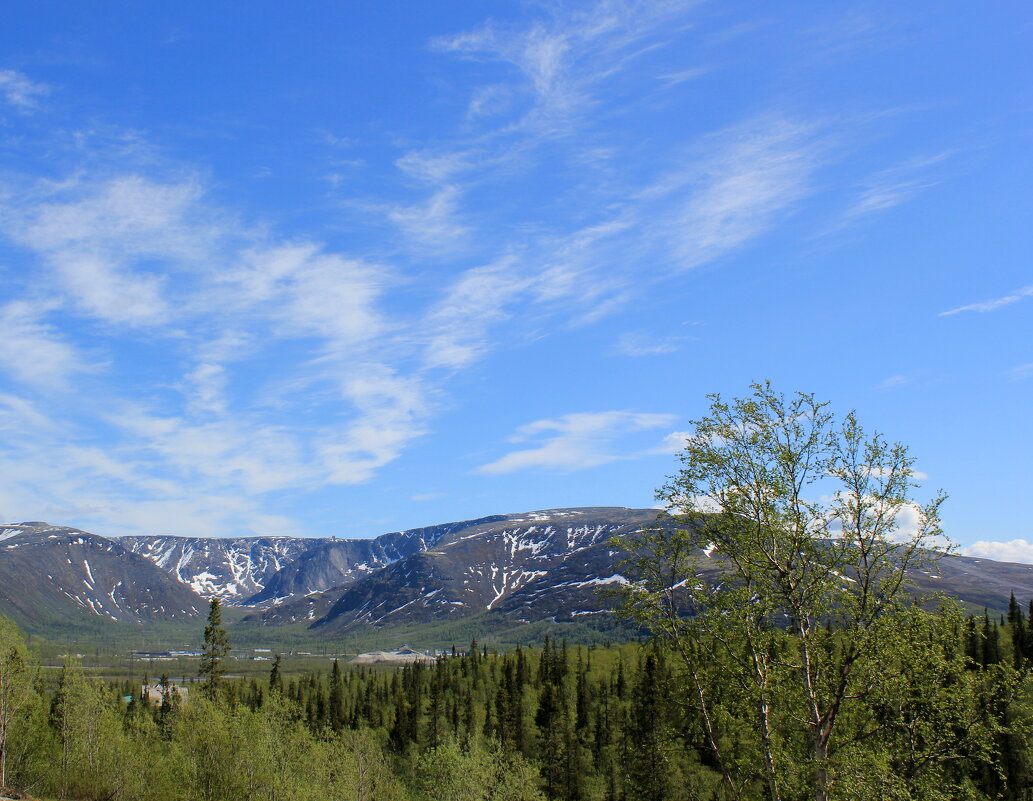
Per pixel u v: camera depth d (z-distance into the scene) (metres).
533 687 160.75
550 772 108.44
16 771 68.06
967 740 29.14
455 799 80.00
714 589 31.41
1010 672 28.77
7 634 66.38
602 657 181.25
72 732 72.44
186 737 70.38
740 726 30.67
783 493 30.08
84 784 70.56
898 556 28.95
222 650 102.88
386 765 94.69
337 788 79.38
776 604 30.33
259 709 77.44
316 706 150.88
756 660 30.16
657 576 32.59
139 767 71.56
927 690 29.06
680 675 33.06
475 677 181.75
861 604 28.91
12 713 65.31
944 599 29.05
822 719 29.09
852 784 27.05
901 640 28.20
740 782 30.89
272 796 68.19
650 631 32.41
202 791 67.75
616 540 33.41
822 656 29.42
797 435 30.98
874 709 30.39
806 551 30.38
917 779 28.53
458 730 128.38
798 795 29.77
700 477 31.94
